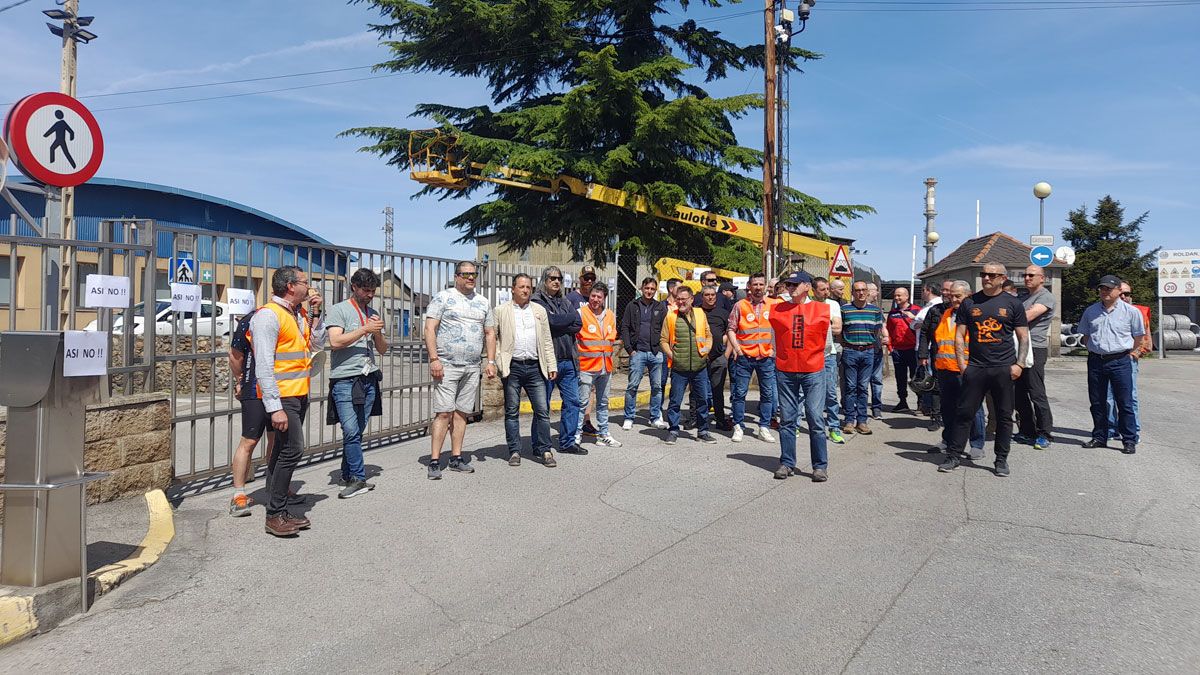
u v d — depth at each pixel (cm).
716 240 1988
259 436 568
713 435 935
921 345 999
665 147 1777
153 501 568
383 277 818
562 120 1723
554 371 743
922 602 422
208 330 761
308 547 510
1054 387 1580
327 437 839
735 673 344
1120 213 3188
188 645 372
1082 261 3178
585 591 440
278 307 529
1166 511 598
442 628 392
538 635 384
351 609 414
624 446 849
